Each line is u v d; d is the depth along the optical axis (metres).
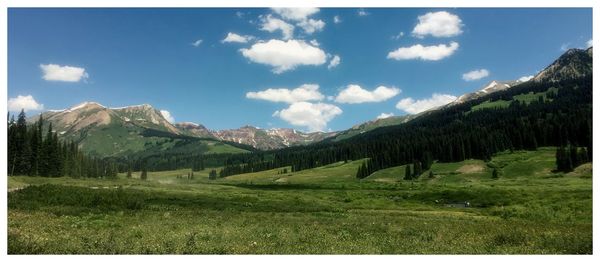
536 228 32.88
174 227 29.53
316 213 49.03
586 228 33.34
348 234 27.69
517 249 22.58
